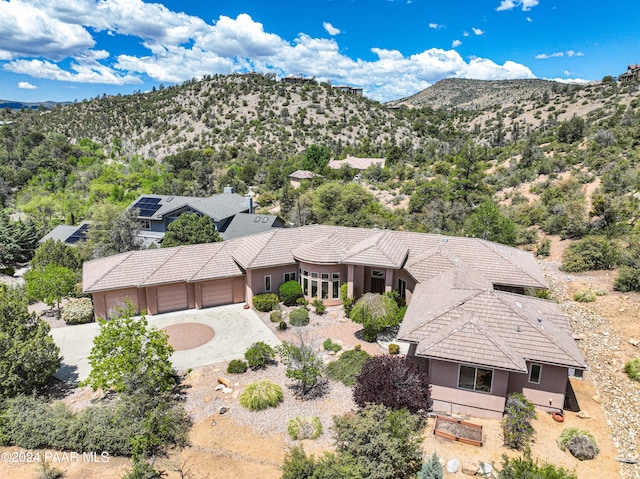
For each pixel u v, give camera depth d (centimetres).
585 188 4856
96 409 1731
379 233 3247
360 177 8200
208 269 3017
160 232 4906
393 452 1335
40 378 1919
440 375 1773
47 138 10950
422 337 1870
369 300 2427
